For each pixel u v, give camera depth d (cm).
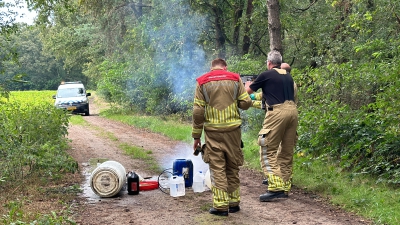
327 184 747
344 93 998
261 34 2031
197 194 721
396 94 817
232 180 613
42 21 1270
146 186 755
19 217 557
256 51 2159
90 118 2573
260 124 1341
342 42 1540
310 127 930
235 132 591
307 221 575
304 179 807
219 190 594
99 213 620
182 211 626
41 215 580
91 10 2455
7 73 1074
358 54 1460
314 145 894
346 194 687
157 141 1471
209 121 591
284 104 672
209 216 598
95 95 5559
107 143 1426
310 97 1075
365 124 845
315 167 871
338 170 834
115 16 2492
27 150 819
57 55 3828
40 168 844
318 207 645
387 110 825
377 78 902
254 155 1064
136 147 1294
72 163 873
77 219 590
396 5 1312
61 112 1075
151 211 629
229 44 2116
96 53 3588
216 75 595
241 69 1520
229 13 2061
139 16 2391
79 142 1450
